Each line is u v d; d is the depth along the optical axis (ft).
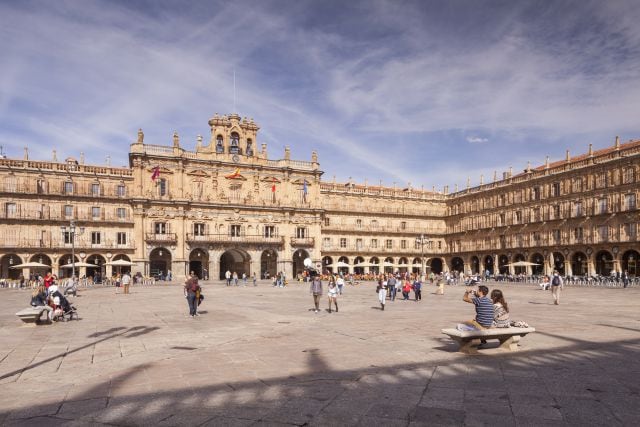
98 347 53.88
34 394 35.29
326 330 65.87
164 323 75.41
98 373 41.45
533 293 152.25
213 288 188.75
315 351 50.16
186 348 52.90
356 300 124.77
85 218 259.80
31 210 249.14
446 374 39.60
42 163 253.44
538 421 28.66
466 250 345.10
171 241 264.52
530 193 292.81
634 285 192.34
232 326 71.36
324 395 34.17
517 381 37.29
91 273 264.52
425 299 128.77
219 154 284.82
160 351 51.21
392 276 124.67
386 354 48.19
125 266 268.62
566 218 266.36
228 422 29.01
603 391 34.50
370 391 35.01
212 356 47.98
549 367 41.81
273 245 292.40
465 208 352.69
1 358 48.06
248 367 42.96
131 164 273.33
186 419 29.60
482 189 335.47
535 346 51.67
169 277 255.09
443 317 81.82
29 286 216.74
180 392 35.29
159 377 39.70
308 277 272.10
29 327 70.95
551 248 274.98
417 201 364.79
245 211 287.69
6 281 224.94
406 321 76.02
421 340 56.59
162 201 265.34
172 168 271.28
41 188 252.42
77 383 38.22
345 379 38.42
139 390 35.96
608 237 242.99
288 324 73.15
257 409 31.32
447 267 365.20
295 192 304.09
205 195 279.08
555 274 108.68
